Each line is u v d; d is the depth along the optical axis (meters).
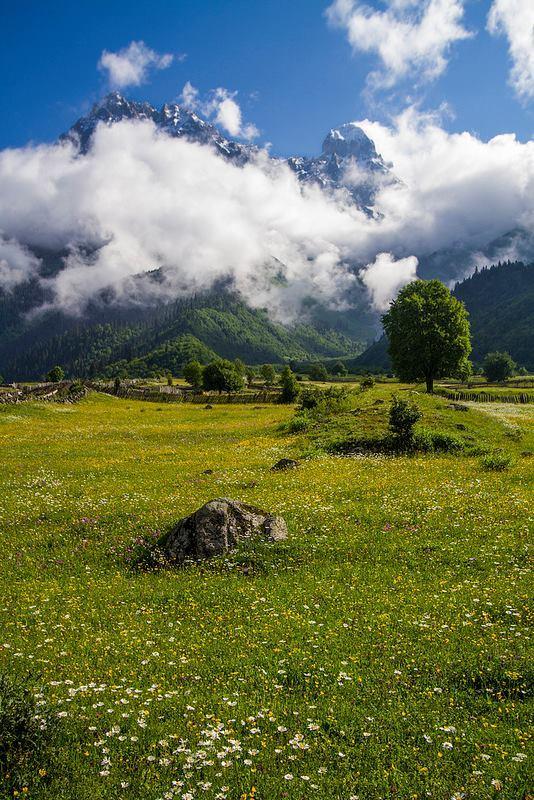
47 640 12.34
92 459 41.28
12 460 40.72
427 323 78.75
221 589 16.03
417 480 27.38
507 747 8.16
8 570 18.47
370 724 8.95
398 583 15.74
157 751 8.22
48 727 8.29
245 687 10.31
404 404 38.62
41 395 98.38
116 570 18.50
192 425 68.94
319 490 26.31
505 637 11.88
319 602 14.66
